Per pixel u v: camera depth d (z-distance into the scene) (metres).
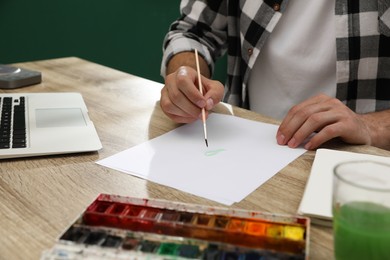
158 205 0.48
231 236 0.42
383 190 0.39
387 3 0.97
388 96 1.05
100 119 0.82
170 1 1.97
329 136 0.70
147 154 0.67
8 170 0.62
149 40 2.10
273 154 0.68
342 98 1.05
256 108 1.18
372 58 1.02
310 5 1.07
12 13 2.19
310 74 1.08
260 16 1.08
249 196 0.56
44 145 0.68
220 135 0.75
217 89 0.83
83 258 0.41
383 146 0.77
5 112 0.81
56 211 0.52
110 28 2.15
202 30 1.21
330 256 0.44
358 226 0.38
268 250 0.41
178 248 0.42
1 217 0.51
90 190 0.57
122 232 0.44
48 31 2.22
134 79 1.08
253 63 1.12
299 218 0.44
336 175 0.41
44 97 0.91
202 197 0.55
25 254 0.44
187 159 0.66
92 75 1.11
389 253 0.38
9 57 2.26
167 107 0.79
